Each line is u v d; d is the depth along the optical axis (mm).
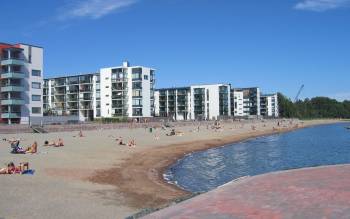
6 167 27281
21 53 91688
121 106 139250
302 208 11844
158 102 186500
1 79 90438
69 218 14703
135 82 138000
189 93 181625
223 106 181375
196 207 12625
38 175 25719
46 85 152625
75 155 40219
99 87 143375
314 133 114062
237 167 41188
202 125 121750
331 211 11406
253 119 173125
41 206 16344
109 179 27422
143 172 33156
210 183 30547
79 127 84812
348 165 23281
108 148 49438
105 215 15578
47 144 49594
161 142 63531
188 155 51750
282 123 165500
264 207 12148
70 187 21922
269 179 17797
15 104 89312
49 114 139875
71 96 147125
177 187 27078
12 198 17516
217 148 64000
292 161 46844
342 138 90375
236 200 13336
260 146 68688
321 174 19203
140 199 20344
